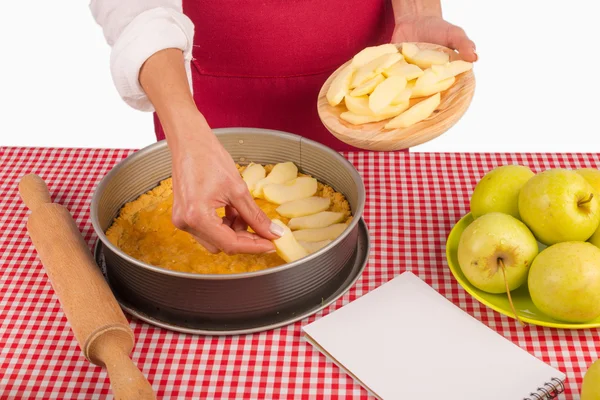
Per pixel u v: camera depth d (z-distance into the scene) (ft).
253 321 4.70
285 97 6.86
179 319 4.73
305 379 4.38
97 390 4.38
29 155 6.48
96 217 4.87
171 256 5.10
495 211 4.86
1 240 5.55
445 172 6.07
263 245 4.53
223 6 6.23
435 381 4.22
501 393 4.13
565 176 4.54
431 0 6.49
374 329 4.56
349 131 5.41
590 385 3.81
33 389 4.39
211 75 6.76
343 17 6.47
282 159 5.90
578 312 4.32
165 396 4.31
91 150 6.55
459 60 5.87
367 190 5.89
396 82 5.53
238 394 4.31
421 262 5.17
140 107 5.44
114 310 4.34
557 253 4.34
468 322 4.58
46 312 4.91
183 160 4.33
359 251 5.29
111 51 5.10
